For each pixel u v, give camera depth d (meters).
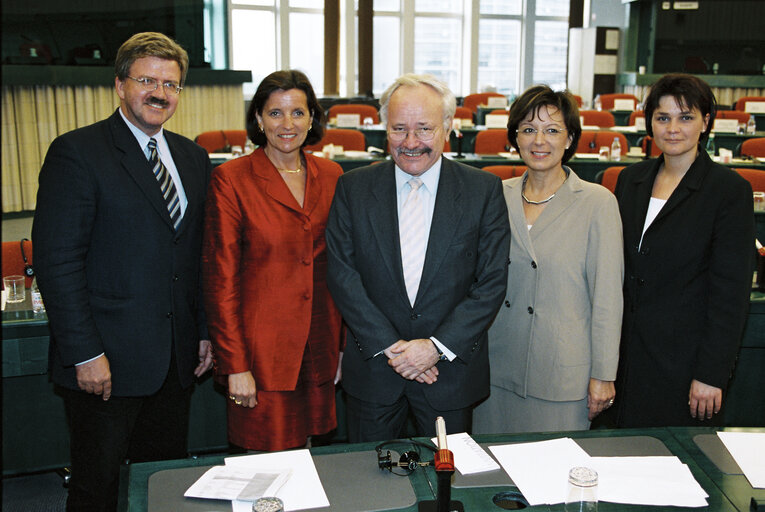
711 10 11.00
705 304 1.89
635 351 1.98
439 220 1.77
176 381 1.98
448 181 1.80
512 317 2.02
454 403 1.79
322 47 11.48
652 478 1.37
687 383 1.91
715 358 1.82
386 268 1.78
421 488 1.34
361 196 1.83
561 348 1.94
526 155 1.92
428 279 1.76
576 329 1.94
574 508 1.25
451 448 1.49
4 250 2.52
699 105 1.85
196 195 1.93
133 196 1.77
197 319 2.05
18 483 2.55
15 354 2.23
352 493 1.32
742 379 2.58
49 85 6.07
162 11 7.21
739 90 10.85
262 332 1.89
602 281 1.88
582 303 1.95
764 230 3.26
